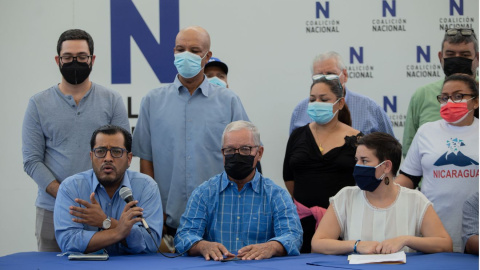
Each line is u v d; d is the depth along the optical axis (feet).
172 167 13.71
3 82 18.21
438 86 15.47
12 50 18.20
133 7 18.15
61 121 13.58
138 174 12.29
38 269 9.70
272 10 18.13
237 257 10.90
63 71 13.51
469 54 14.96
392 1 17.92
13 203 18.28
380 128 16.33
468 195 12.75
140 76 18.19
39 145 13.64
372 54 17.97
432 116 15.38
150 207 12.01
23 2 18.20
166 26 18.15
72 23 18.19
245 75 18.17
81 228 11.62
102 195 12.01
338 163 13.43
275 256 11.34
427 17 17.88
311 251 12.66
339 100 13.92
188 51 13.55
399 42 17.94
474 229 11.43
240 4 18.15
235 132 11.76
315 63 16.24
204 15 18.16
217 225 12.01
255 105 18.16
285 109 18.13
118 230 11.12
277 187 12.14
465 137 12.91
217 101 13.92
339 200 12.06
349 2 17.97
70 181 12.01
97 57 18.16
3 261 10.55
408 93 17.94
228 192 12.09
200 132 13.73
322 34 18.06
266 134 18.15
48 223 13.58
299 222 12.00
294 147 14.05
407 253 11.32
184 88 13.91
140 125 14.05
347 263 10.14
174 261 10.60
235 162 11.65
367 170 11.50
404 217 11.68
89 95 13.83
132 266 9.95
